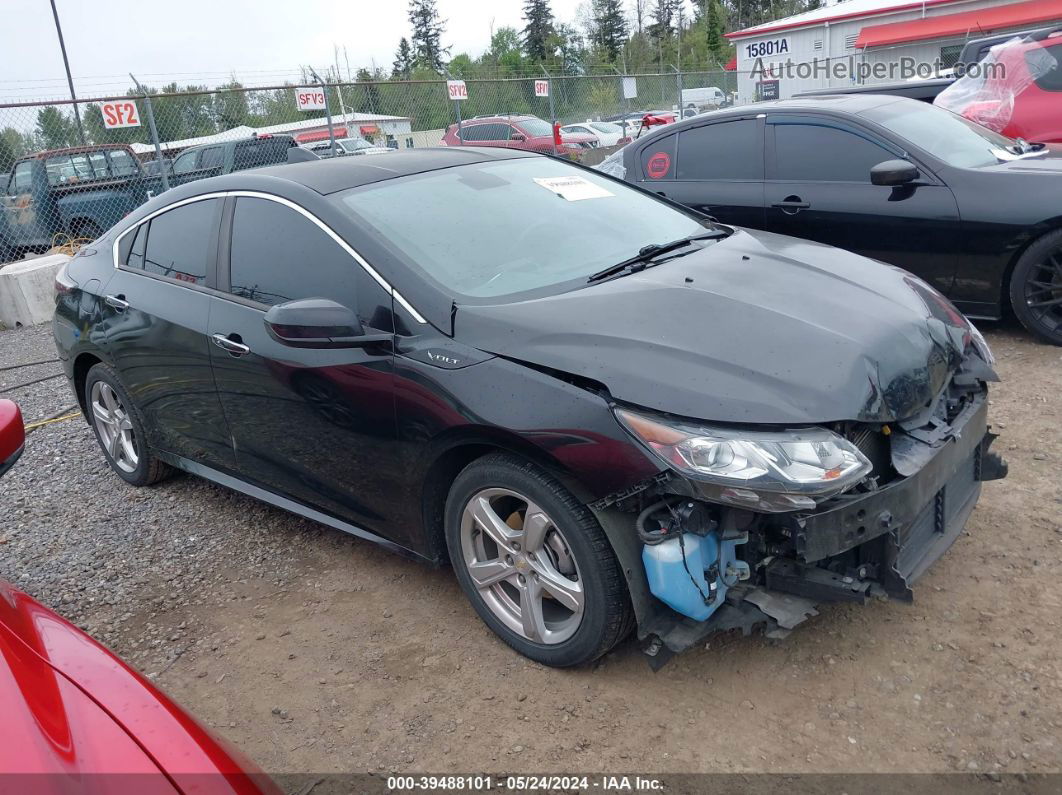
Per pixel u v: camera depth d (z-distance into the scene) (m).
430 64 80.69
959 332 3.06
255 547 3.91
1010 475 3.79
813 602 2.55
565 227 3.51
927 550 2.74
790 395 2.40
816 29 23.33
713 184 6.43
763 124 6.26
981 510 3.54
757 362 2.49
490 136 18.08
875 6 23.20
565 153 17.91
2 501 4.73
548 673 2.84
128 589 3.67
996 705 2.51
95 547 4.07
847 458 2.35
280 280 3.38
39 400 6.61
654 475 2.38
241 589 3.57
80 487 4.81
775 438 2.33
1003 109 8.27
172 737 1.54
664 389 2.43
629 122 21.92
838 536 2.38
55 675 1.66
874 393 2.49
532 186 3.78
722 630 2.79
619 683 2.76
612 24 75.69
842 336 2.62
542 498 2.63
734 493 2.30
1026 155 5.79
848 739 2.45
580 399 2.51
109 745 1.49
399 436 2.96
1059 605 2.90
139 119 11.98
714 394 2.40
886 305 2.90
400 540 3.22
